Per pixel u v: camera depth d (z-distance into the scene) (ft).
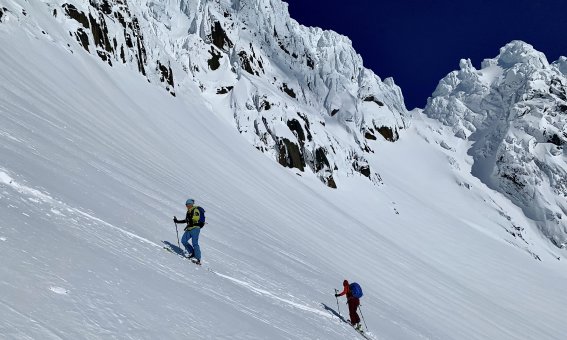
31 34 115.14
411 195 314.76
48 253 18.21
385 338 45.39
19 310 12.85
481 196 359.87
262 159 209.97
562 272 292.20
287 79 365.20
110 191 43.73
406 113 487.20
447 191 353.72
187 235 34.81
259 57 354.74
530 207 382.22
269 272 47.60
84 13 156.66
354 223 185.37
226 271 37.58
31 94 73.97
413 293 115.55
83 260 19.38
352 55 459.32
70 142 58.34
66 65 116.57
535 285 229.86
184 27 326.85
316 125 272.31
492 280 219.61
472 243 260.42
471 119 488.44
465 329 101.86
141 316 16.75
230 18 391.65
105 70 149.69
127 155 78.64
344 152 281.33
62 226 23.75
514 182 396.57
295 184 200.44
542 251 336.70
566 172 399.24
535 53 534.37
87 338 13.28
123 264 22.13
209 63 269.03
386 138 403.95
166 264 27.76
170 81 201.87
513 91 479.82
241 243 58.54
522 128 424.46
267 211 122.11
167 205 54.29
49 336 12.26
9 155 34.68
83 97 102.53
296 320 30.94
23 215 21.84
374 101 424.46
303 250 93.35
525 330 136.56
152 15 309.42
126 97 139.74
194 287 25.39
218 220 67.67
